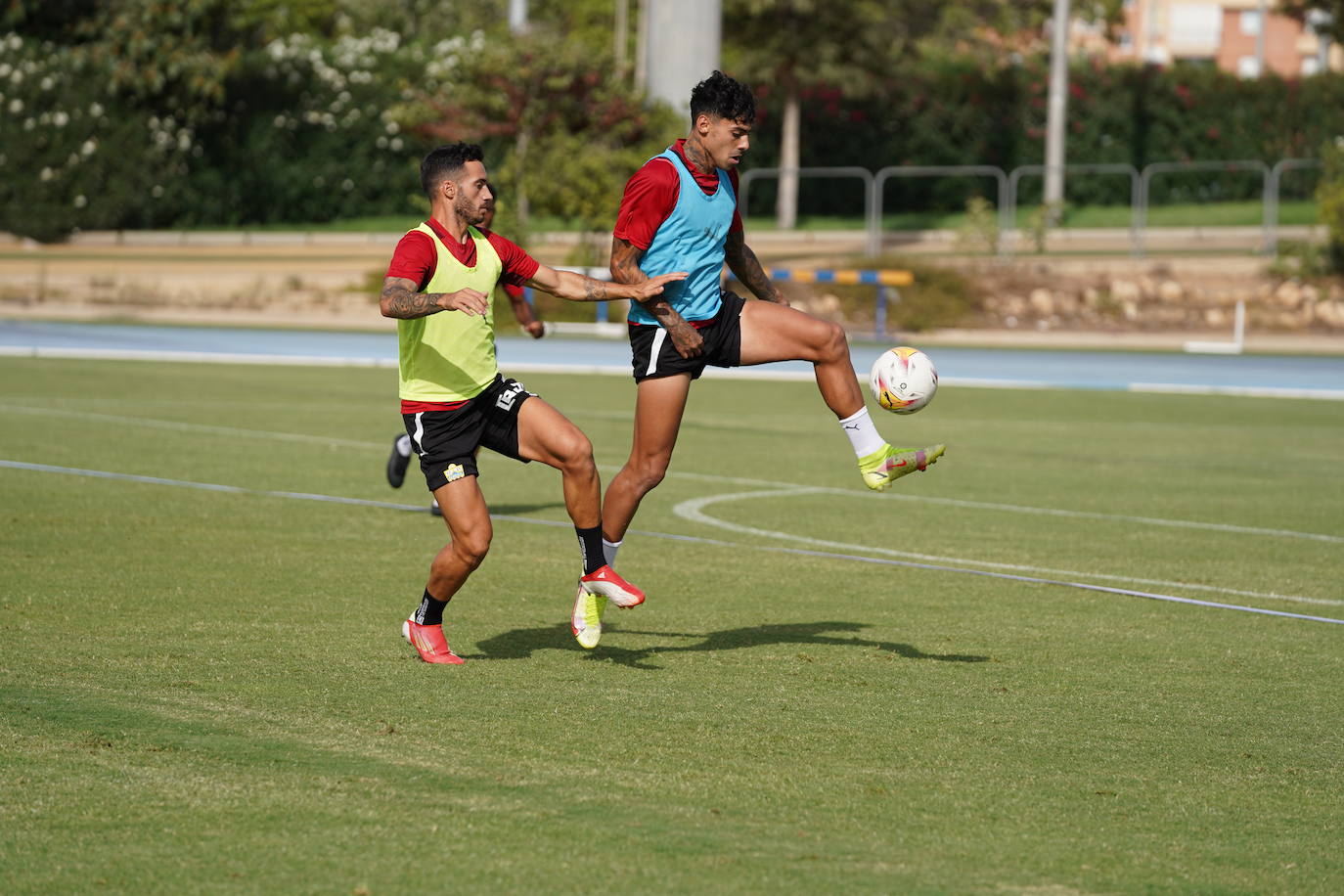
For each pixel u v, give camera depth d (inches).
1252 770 839.7
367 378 3535.9
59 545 1454.2
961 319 5531.5
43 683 957.2
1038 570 1473.9
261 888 639.1
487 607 1246.9
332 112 6998.0
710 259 1041.5
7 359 3853.3
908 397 1057.5
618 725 895.1
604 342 4906.5
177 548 1460.4
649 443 1058.1
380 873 657.0
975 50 7770.7
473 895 635.5
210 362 3914.9
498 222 5216.5
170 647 1064.8
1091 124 7426.2
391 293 962.1
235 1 6889.8
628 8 7751.0
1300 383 4037.9
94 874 652.1
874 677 1036.5
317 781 776.9
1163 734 910.4
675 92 5506.9
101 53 6638.8
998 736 893.8
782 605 1289.4
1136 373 4301.2
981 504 1911.9
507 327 5255.9
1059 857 695.7
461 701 940.0
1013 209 6117.1
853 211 7234.3
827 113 7322.8
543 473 2105.1
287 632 1121.4
